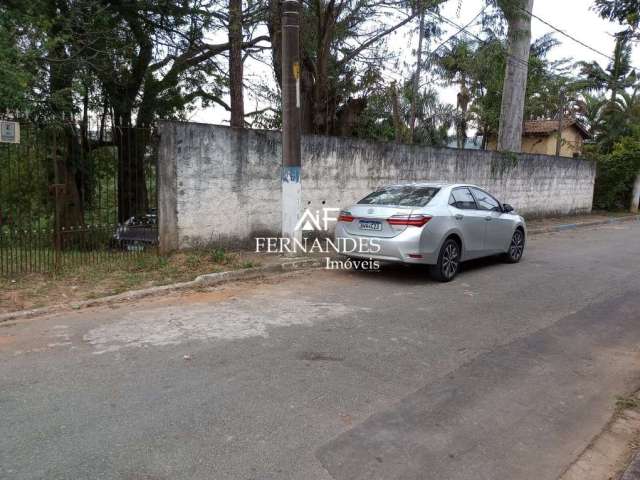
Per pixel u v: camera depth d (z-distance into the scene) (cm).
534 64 2677
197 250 884
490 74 1794
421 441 334
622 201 2352
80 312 595
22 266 764
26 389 390
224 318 579
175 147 843
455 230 794
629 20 752
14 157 763
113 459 301
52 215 811
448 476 298
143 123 1459
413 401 388
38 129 796
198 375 421
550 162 1850
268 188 982
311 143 1052
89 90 1233
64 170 911
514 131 1723
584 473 309
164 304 636
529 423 365
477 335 543
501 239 929
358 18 1362
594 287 784
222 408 366
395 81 1580
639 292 757
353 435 337
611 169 2241
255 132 948
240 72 1332
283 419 353
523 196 1745
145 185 880
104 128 946
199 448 315
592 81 2838
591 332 568
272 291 715
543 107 3067
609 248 1217
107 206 952
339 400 384
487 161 1538
